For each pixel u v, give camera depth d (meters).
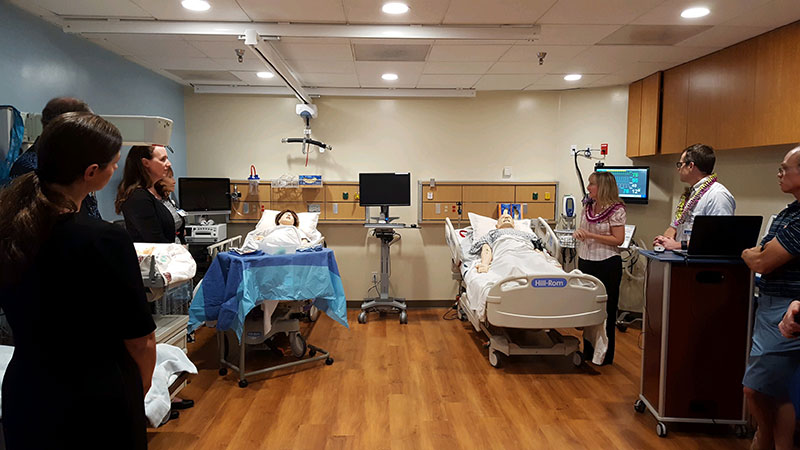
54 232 0.94
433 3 2.47
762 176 3.30
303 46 3.19
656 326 2.30
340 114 4.74
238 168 4.73
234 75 4.11
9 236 0.91
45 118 1.74
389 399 2.68
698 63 3.55
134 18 2.74
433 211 4.77
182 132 4.59
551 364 3.24
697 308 2.20
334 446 2.19
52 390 0.96
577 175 4.67
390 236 4.45
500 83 4.39
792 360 1.72
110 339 1.01
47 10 2.60
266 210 4.57
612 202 3.04
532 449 2.17
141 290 1.05
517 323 2.89
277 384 2.88
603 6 2.52
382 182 4.45
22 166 1.80
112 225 1.02
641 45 3.23
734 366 2.20
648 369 2.41
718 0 2.43
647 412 2.52
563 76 4.11
